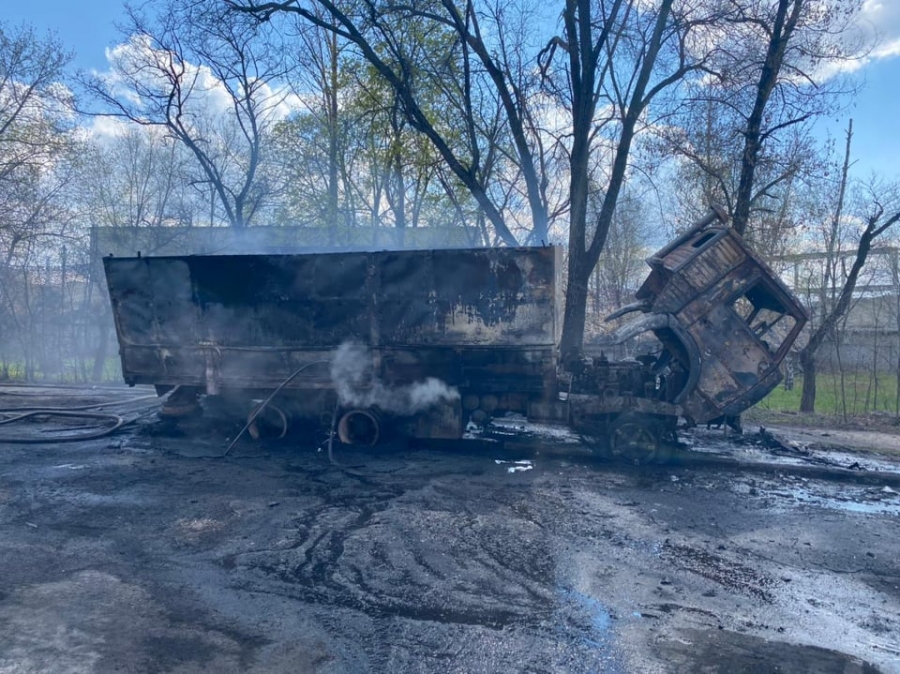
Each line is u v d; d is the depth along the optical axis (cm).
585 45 1570
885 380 1781
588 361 1125
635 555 655
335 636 479
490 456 1072
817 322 1930
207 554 627
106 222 2845
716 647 480
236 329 1113
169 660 439
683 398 1042
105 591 539
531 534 703
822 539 727
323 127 2256
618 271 2816
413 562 618
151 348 1143
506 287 1038
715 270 1034
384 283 1065
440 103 1992
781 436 1285
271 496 821
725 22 1619
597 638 486
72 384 2148
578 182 1602
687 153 1755
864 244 1681
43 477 887
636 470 1011
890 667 464
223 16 1738
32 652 439
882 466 1060
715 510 817
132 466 956
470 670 438
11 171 2331
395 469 971
